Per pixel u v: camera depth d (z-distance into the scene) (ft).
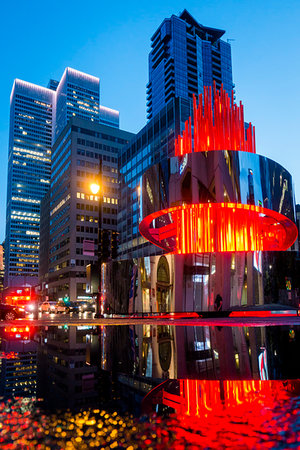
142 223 71.46
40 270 484.74
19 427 7.26
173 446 6.13
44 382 12.07
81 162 357.20
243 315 57.06
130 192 297.33
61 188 384.06
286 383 11.10
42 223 493.36
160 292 60.13
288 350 18.37
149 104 445.78
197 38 433.48
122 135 387.75
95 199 359.05
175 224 68.85
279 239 72.59
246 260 58.29
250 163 61.16
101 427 7.19
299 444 6.09
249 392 9.92
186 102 249.75
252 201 59.77
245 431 6.77
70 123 362.53
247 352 17.81
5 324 50.80
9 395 10.11
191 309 57.88
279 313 57.67
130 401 9.18
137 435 6.72
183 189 60.80
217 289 57.82
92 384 11.57
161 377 12.44
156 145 263.08
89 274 73.26
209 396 9.53
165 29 420.77
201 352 18.29
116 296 65.31
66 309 184.24
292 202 66.03
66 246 352.08
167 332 30.50
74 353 19.95
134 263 64.03
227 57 466.29
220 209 62.34
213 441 6.30
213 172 59.98
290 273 59.26
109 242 69.05
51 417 7.93
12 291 153.58
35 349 22.12
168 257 60.23
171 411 8.16
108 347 22.22
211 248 61.46
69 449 6.12
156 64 438.40
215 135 66.44
